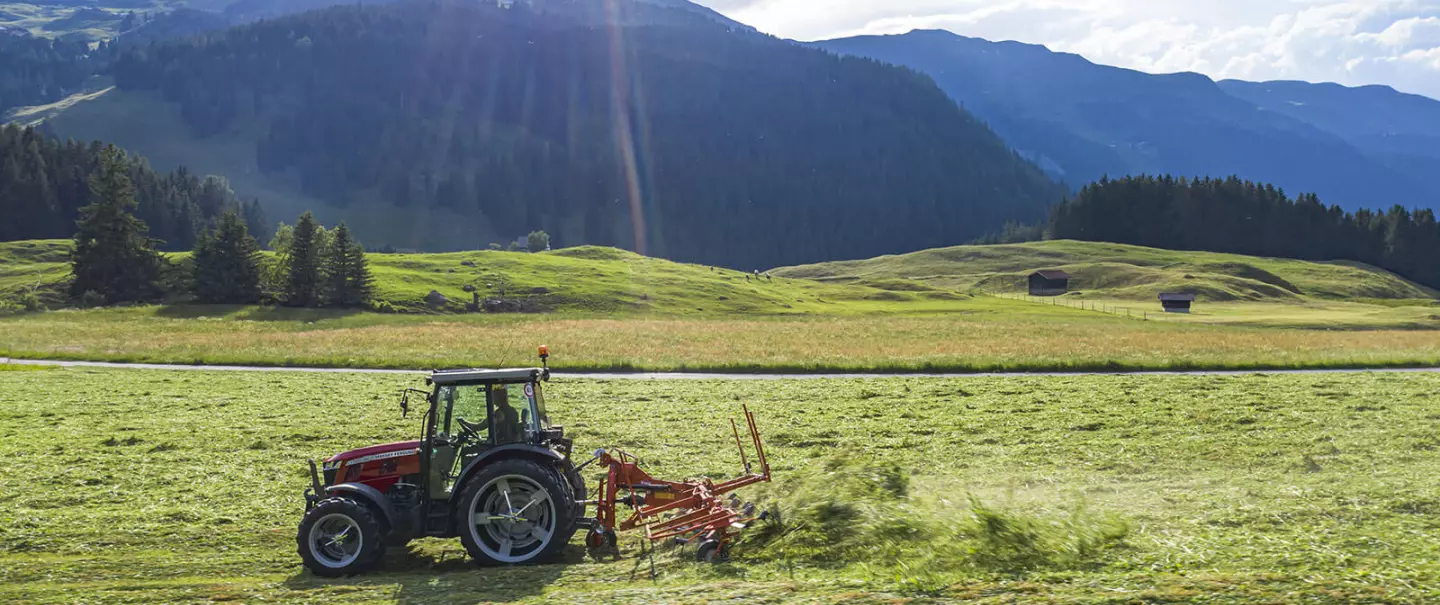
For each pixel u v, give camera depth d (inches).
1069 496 472.1
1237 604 292.0
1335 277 7140.8
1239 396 1047.0
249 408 977.5
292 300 4094.5
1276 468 583.8
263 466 637.9
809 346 2098.9
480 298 4286.4
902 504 394.6
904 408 968.3
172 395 1113.4
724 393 1143.6
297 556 417.1
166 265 4397.1
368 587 358.0
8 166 6993.1
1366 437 706.2
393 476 410.6
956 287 7017.7
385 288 4320.9
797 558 364.8
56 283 4357.8
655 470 617.3
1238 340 2290.8
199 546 436.5
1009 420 858.1
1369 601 291.6
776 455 673.6
